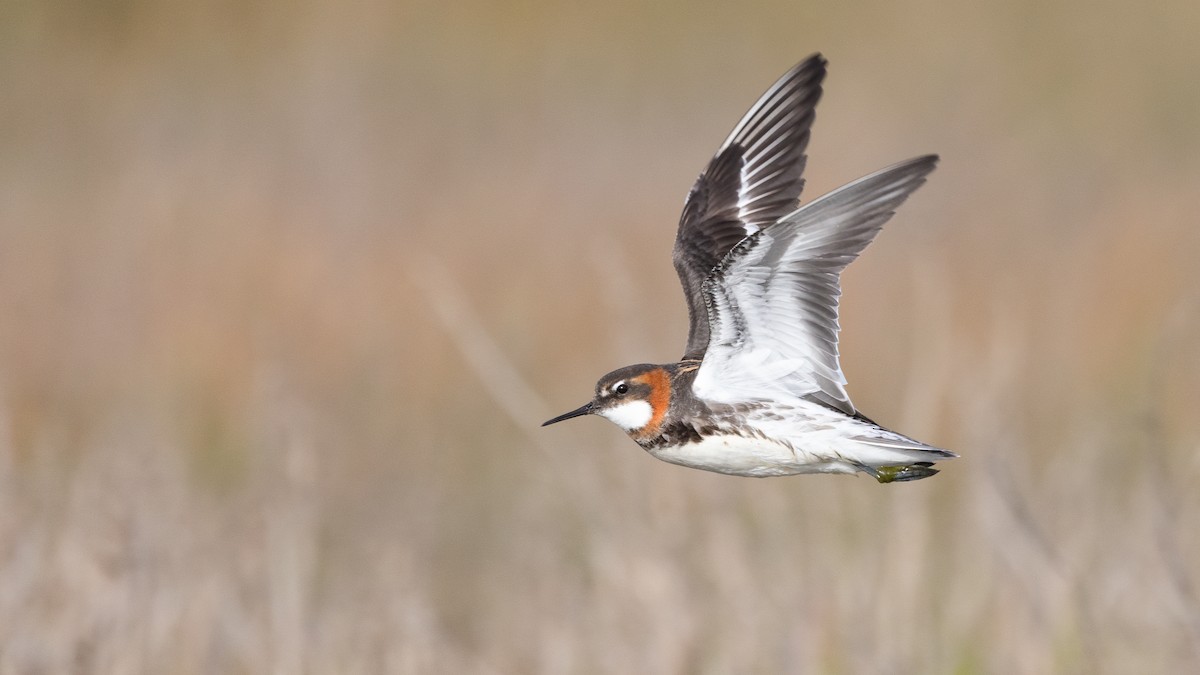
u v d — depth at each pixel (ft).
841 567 36.29
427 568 42.68
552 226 69.10
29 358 56.95
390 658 34.73
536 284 61.46
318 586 39.19
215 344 56.80
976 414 39.11
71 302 61.57
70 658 33.88
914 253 63.77
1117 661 33.50
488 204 73.51
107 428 48.29
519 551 44.11
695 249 33.35
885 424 51.47
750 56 96.99
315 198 74.64
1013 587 35.12
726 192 33.99
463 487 49.21
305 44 95.81
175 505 37.68
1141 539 36.37
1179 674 33.19
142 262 63.93
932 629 35.37
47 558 35.63
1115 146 86.63
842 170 78.54
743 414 30.40
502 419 52.49
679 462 31.50
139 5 96.22
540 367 55.93
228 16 97.19
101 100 89.51
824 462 30.25
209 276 62.18
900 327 56.18
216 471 47.93
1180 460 38.63
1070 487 39.42
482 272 62.85
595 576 38.22
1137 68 95.30
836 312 29.27
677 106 91.71
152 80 91.76
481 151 84.69
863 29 99.86
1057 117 90.43
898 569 35.60
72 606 34.58
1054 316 57.31
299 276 61.93
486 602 42.22
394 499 47.06
